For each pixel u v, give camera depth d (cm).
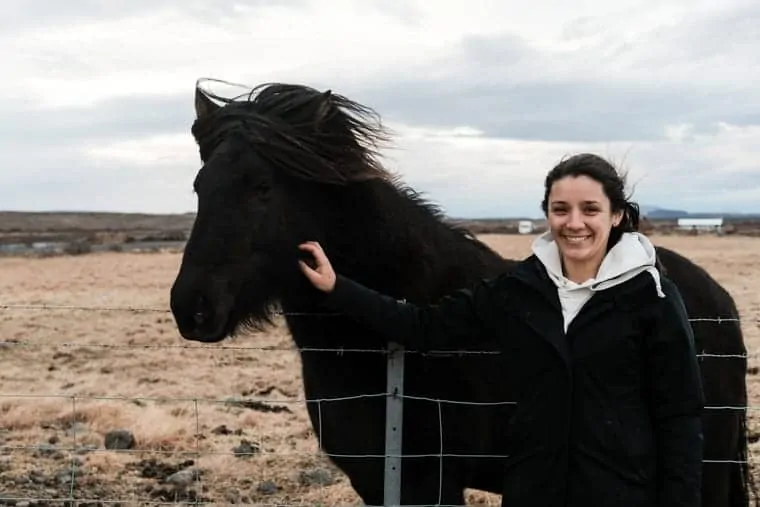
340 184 368
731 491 467
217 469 717
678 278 441
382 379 391
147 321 2000
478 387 392
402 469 394
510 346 313
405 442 394
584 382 293
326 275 350
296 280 376
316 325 392
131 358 1414
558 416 297
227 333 358
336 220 380
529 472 305
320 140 371
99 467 715
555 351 295
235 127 362
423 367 384
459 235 432
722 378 436
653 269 293
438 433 391
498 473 412
